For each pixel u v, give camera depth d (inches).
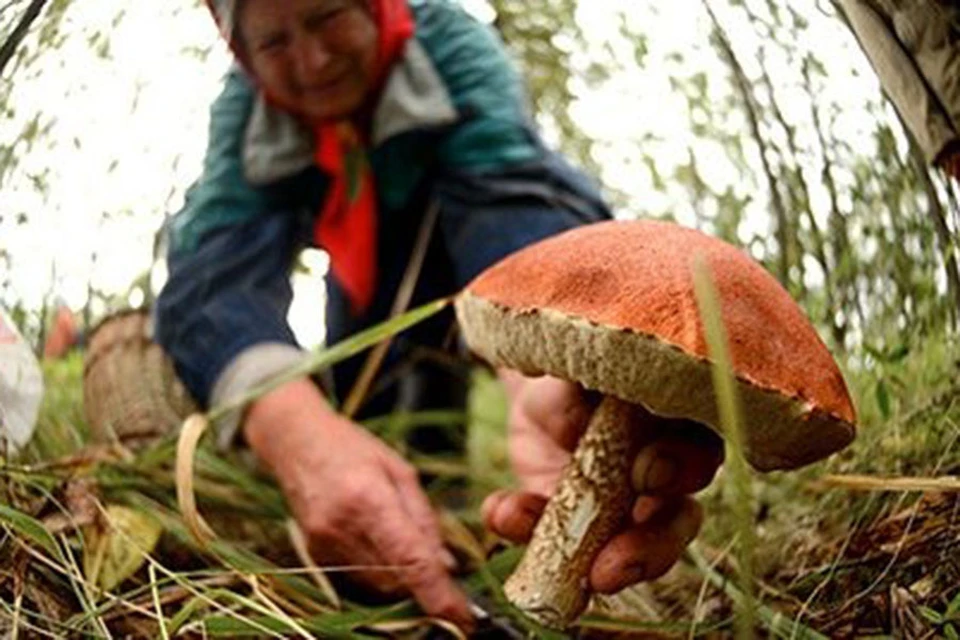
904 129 37.5
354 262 62.2
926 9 30.7
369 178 61.1
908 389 41.7
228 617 33.7
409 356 67.9
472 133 60.9
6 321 42.8
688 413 28.4
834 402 28.7
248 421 50.3
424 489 66.3
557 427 42.7
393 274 65.6
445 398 71.3
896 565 35.0
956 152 32.2
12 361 42.0
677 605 44.6
